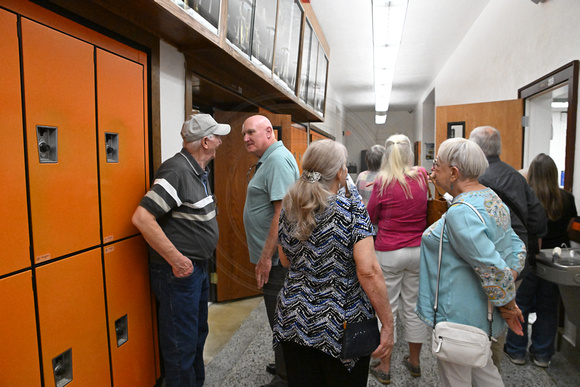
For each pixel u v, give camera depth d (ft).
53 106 3.57
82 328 4.06
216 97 6.79
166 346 4.81
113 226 4.52
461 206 3.89
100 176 4.27
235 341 6.65
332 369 3.27
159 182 4.38
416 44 15.93
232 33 5.60
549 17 8.32
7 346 3.18
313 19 9.85
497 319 4.04
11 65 3.13
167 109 5.47
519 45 10.05
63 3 3.56
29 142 3.33
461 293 4.02
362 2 10.51
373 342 3.26
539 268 5.74
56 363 3.77
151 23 4.51
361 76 17.13
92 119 4.10
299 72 8.46
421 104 26.07
